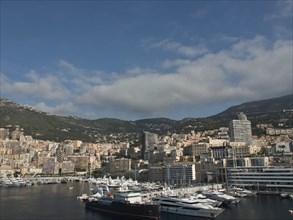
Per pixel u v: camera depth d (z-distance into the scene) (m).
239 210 187.50
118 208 183.25
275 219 159.50
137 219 172.00
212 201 192.38
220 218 166.38
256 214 173.12
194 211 175.00
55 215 186.00
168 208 186.62
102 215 185.62
